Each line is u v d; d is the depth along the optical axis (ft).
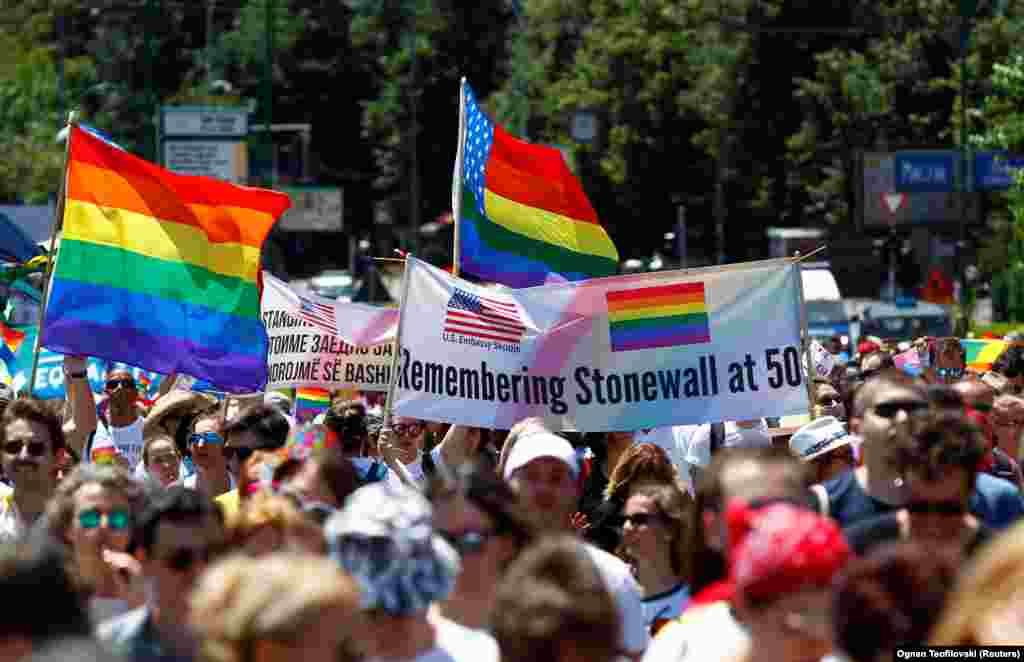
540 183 114.11
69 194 98.27
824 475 83.51
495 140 112.37
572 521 80.33
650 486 69.82
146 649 52.01
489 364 91.97
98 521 60.49
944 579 41.09
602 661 41.16
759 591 43.96
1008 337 146.92
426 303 92.43
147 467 90.94
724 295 91.30
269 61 457.27
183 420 98.89
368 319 120.78
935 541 55.16
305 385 120.37
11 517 82.23
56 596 42.27
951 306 371.97
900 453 55.52
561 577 41.63
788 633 43.78
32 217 223.51
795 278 90.94
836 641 41.88
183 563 52.08
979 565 40.01
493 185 112.06
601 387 91.56
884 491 62.49
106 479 61.36
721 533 50.08
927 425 55.21
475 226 110.32
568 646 40.86
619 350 91.56
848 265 633.61
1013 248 368.48
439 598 48.75
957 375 119.14
